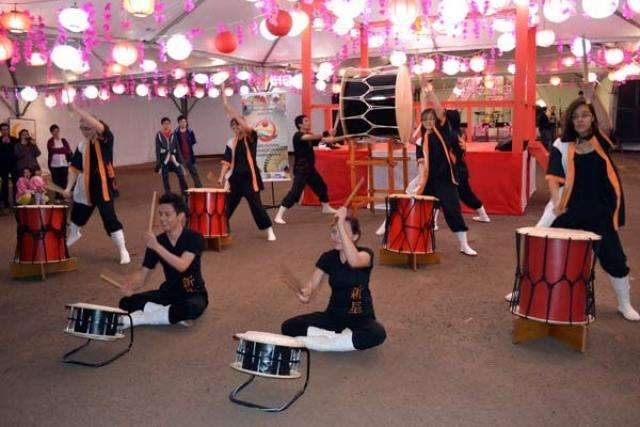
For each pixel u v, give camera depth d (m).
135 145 20.91
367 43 11.20
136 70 13.33
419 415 2.88
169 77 16.42
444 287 4.96
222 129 24.05
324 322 3.59
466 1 6.60
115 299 4.73
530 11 8.59
